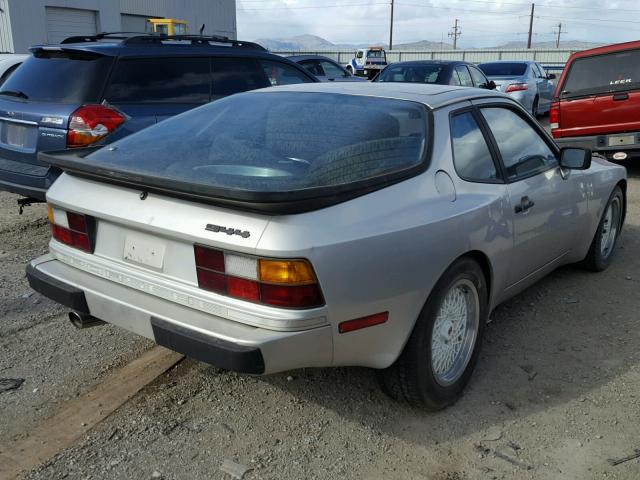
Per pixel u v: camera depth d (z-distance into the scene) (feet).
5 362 11.32
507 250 11.14
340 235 7.97
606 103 27.22
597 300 14.66
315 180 8.67
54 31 78.69
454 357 10.32
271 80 22.94
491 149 11.28
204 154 9.71
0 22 73.51
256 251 7.59
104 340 12.26
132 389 10.50
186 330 8.12
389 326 8.73
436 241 9.14
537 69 55.26
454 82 38.93
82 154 10.61
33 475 8.40
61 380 10.76
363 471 8.63
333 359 8.38
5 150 17.83
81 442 9.12
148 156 9.87
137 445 9.08
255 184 8.55
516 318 13.64
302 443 9.20
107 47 18.51
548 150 13.35
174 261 8.52
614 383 10.99
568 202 13.44
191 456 8.86
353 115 10.33
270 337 7.68
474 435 9.48
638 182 28.45
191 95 19.98
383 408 10.13
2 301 13.98
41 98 17.72
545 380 11.08
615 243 17.20
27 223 20.31
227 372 11.12
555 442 9.32
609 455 9.04
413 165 9.48
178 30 82.33
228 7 109.50
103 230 9.35
